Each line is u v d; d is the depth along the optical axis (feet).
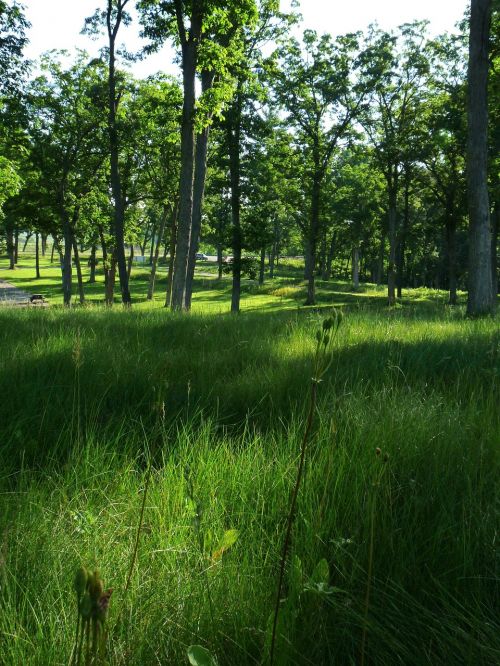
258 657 5.93
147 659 5.75
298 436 11.45
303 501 8.62
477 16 49.01
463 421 12.02
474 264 48.91
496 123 88.63
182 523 8.19
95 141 112.98
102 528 8.14
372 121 131.34
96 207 125.49
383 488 8.43
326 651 6.00
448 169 135.95
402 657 5.84
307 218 154.10
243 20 66.80
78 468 10.27
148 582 6.81
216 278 252.01
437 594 6.68
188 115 65.77
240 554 7.65
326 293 187.93
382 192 171.63
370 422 11.65
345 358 20.18
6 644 5.61
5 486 9.73
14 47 72.84
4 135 92.79
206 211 133.08
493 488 8.77
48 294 208.64
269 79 107.76
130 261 214.69
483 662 5.52
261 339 25.58
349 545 7.39
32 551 7.30
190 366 19.21
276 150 124.88
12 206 120.26
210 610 6.17
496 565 6.88
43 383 15.05
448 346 21.94
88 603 2.75
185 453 10.64
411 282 283.79
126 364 18.37
